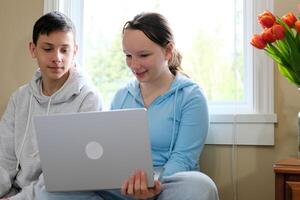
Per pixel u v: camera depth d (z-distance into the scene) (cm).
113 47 197
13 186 157
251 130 161
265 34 130
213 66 180
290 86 157
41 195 125
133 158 112
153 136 146
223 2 180
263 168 161
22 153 155
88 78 169
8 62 195
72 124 113
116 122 111
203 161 169
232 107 171
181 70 163
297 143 156
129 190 113
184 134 142
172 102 148
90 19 199
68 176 118
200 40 183
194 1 184
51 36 150
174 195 119
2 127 162
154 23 140
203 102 146
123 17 195
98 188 118
